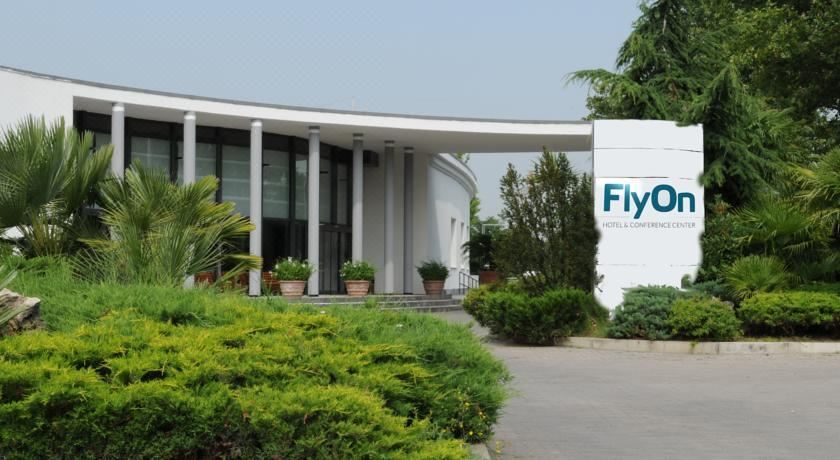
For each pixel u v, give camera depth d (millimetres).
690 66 25469
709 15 34250
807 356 16781
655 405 11109
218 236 11797
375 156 32656
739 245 20297
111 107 23766
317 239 26984
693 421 9930
